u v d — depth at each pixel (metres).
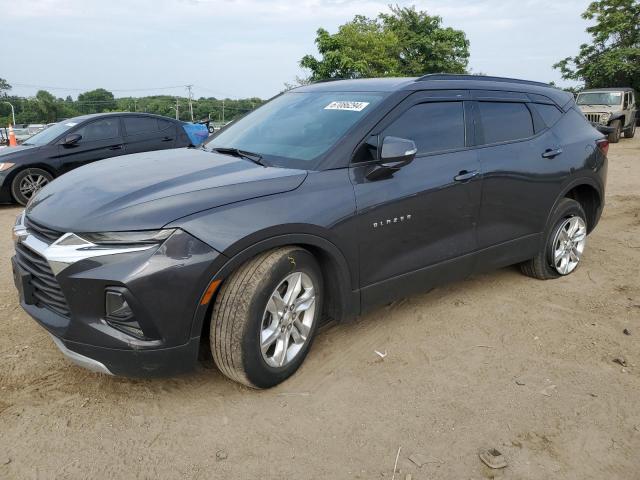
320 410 2.92
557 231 4.77
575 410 2.99
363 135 3.39
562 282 4.91
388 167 3.31
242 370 2.87
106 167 3.44
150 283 2.54
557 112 4.84
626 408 3.02
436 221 3.72
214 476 2.44
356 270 3.32
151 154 3.87
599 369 3.43
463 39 33.09
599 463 2.59
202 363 3.35
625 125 20.28
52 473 2.43
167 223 2.61
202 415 2.86
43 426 2.73
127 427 2.75
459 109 3.99
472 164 3.92
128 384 3.11
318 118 3.68
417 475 2.47
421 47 32.16
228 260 2.72
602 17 35.38
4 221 7.61
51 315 2.82
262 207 2.87
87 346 2.65
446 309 4.26
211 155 3.63
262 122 4.02
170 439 2.67
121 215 2.64
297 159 3.33
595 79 34.72
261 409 2.92
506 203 4.21
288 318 3.06
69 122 9.74
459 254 3.94
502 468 2.52
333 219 3.11
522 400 3.07
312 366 3.36
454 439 2.72
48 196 3.12
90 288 2.58
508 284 4.84
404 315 4.13
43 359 3.35
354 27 30.41
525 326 4.01
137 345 2.60
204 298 2.69
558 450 2.66
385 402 3.02
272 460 2.54
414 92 3.73
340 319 3.37
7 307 4.15
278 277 2.89
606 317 4.20
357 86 3.98
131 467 2.48
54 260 2.61
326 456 2.58
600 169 5.06
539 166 4.43
